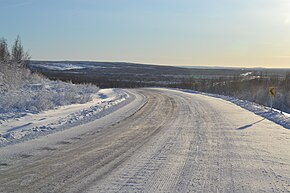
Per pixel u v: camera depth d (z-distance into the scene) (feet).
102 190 20.85
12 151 30.91
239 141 37.52
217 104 89.35
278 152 32.24
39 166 26.05
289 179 23.81
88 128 45.44
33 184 21.79
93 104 81.35
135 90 171.12
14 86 95.86
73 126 46.91
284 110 113.09
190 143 36.01
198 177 23.97
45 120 51.16
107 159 28.53
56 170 25.00
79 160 28.04
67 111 64.18
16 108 61.87
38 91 92.63
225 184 22.50
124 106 80.07
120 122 52.01
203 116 61.11
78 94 102.58
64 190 20.72
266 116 62.08
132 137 39.11
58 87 115.44
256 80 169.17
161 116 60.49
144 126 48.11
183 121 53.93
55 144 34.40
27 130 41.88
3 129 42.63
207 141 37.27
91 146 33.68
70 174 24.06
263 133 43.14
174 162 27.96
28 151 31.04
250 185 22.39
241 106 84.23
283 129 46.75
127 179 23.16
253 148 33.88
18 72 117.91
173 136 40.16
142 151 31.76
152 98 109.81
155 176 23.99
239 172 25.38
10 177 23.20
